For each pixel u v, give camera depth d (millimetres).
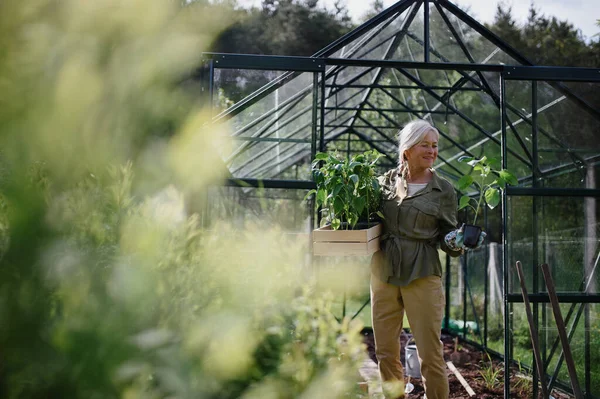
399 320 3660
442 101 6996
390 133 9742
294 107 5527
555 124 5059
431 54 6082
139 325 591
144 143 623
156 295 640
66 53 579
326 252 3383
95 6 581
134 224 659
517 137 5227
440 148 8391
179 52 613
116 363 554
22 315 549
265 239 772
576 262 4891
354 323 879
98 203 646
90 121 595
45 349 543
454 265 9797
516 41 15891
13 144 575
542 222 4961
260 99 5004
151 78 613
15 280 554
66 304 568
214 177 673
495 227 8695
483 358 7117
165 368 576
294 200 4750
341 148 10617
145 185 656
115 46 598
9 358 542
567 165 5043
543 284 4891
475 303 8852
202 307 709
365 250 3328
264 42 12922
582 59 15602
